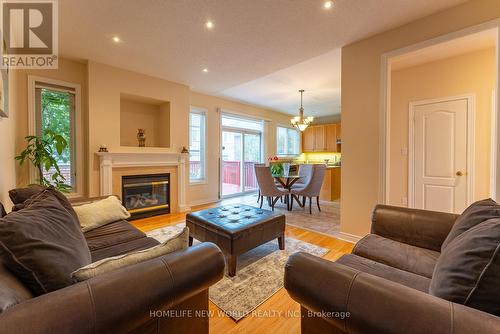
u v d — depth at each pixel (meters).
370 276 0.83
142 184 3.95
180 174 4.45
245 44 2.85
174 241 1.11
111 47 2.94
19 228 0.87
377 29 2.50
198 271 0.99
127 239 1.85
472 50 2.84
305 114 7.48
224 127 5.95
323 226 3.54
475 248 0.79
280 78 4.23
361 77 2.73
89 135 3.38
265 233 2.39
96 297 0.72
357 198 2.81
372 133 2.66
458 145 3.01
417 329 0.65
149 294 0.82
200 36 2.66
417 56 2.99
